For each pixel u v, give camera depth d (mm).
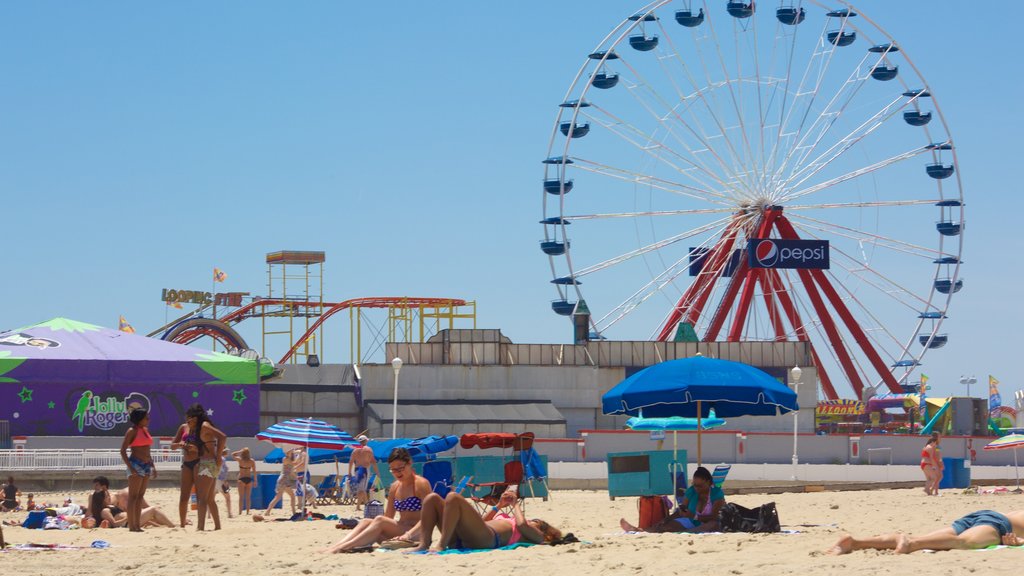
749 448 50969
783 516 25312
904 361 79562
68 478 39125
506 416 61125
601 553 15242
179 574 14344
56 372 49812
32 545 17891
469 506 16016
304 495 26719
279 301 91500
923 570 12258
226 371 52594
